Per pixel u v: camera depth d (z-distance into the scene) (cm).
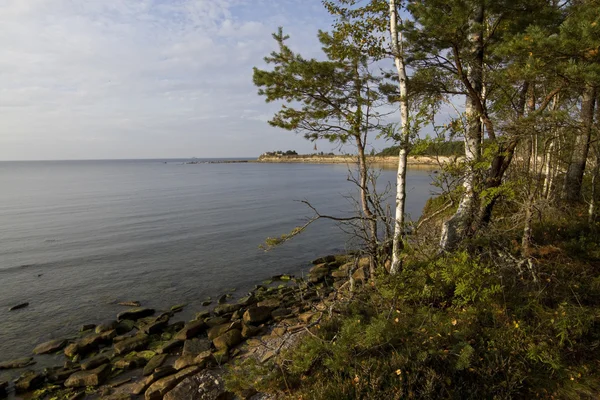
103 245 1981
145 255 1791
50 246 1962
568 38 500
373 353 525
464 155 811
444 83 808
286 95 862
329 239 2094
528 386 459
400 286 617
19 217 2870
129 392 727
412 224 788
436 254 751
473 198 789
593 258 776
